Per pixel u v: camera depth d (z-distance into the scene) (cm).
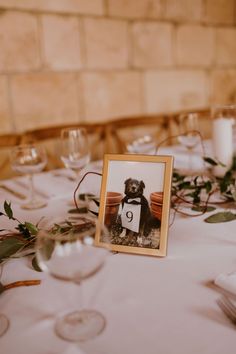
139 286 59
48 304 56
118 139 213
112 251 70
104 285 60
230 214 81
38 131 186
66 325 50
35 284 61
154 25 283
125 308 54
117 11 262
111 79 269
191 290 57
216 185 101
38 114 242
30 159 112
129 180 72
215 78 330
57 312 54
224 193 93
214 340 47
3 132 231
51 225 64
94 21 253
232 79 343
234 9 328
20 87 231
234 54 339
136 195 70
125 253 69
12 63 226
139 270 63
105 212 72
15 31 223
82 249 48
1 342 49
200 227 80
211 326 49
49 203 104
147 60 285
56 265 47
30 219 92
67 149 116
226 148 109
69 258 48
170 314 52
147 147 142
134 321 51
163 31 289
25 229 72
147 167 71
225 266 64
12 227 88
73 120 258
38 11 229
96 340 48
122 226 71
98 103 267
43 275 64
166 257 67
